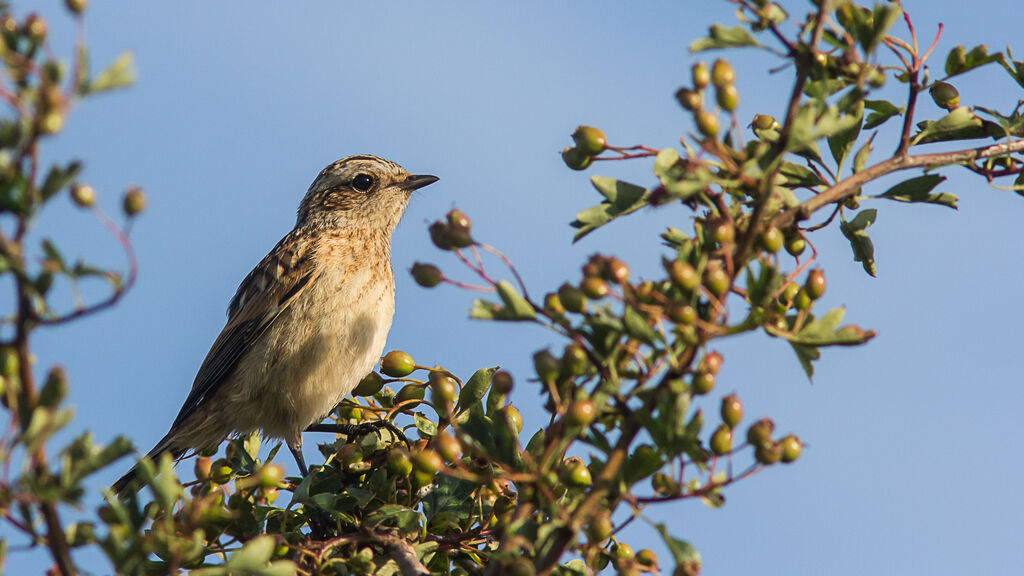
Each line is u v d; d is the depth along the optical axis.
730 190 6.74
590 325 6.34
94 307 5.47
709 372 6.12
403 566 8.56
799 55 6.62
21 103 5.12
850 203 7.98
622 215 6.95
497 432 6.97
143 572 6.26
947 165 7.89
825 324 6.27
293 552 8.89
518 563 6.21
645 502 6.28
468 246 6.53
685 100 6.51
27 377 5.62
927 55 7.70
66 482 5.60
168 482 6.38
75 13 5.33
